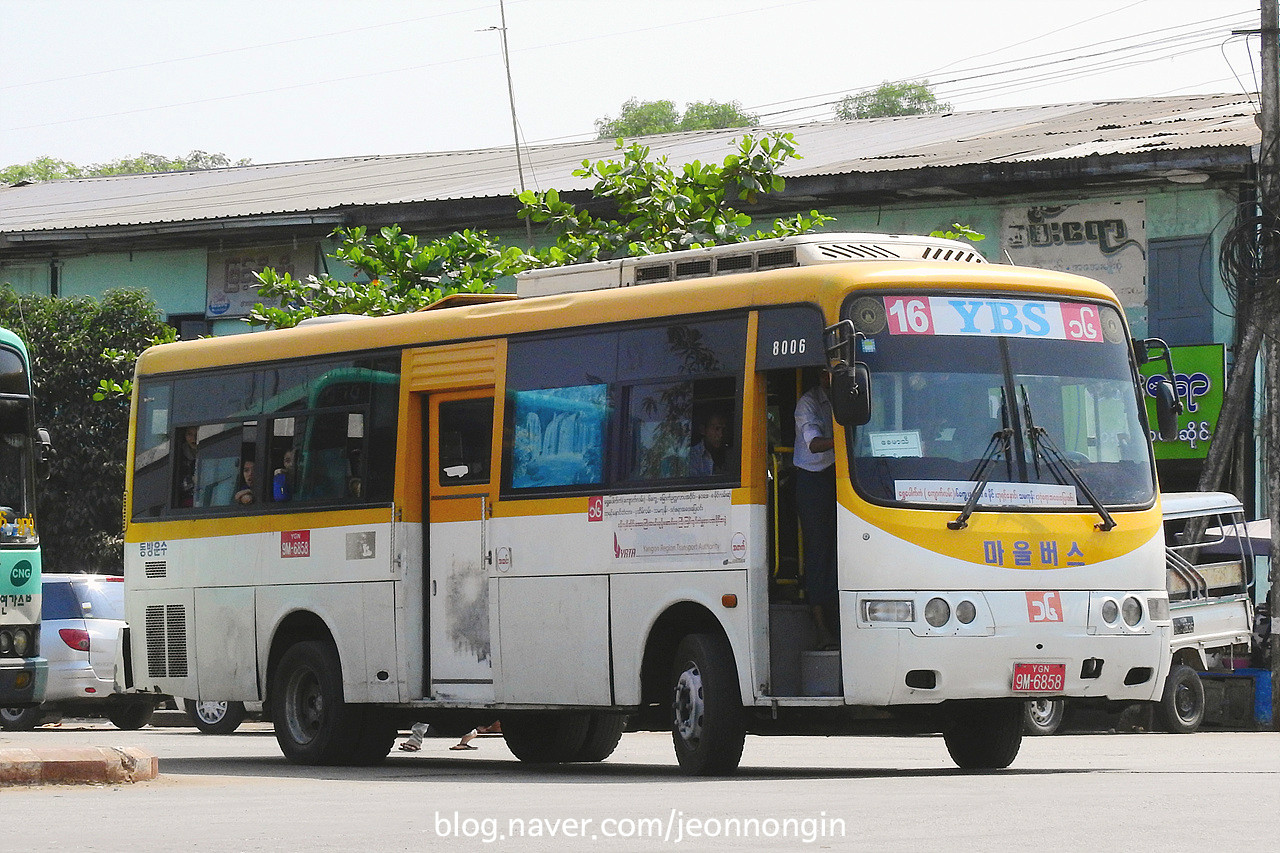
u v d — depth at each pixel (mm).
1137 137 32312
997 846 8766
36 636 17609
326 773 16016
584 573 15211
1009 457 13977
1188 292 30078
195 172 50500
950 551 13562
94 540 34781
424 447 16828
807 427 14023
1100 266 30797
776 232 26156
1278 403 25594
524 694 15688
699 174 27094
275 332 18328
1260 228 25297
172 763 17828
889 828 9617
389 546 16766
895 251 15398
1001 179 30938
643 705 14812
